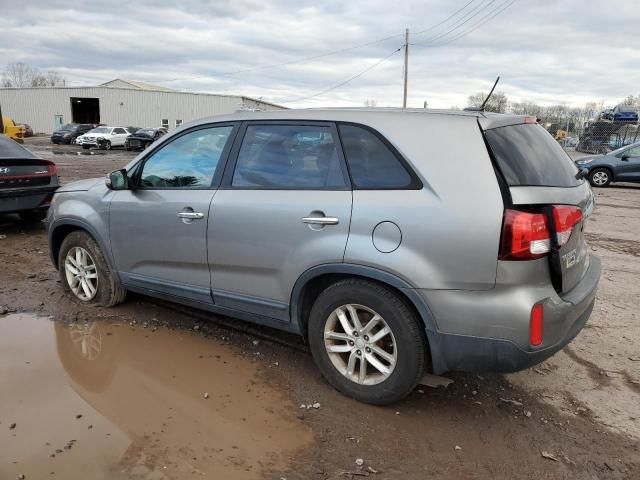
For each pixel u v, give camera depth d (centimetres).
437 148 292
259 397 330
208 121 386
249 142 361
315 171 328
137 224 409
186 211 376
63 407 309
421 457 278
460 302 279
